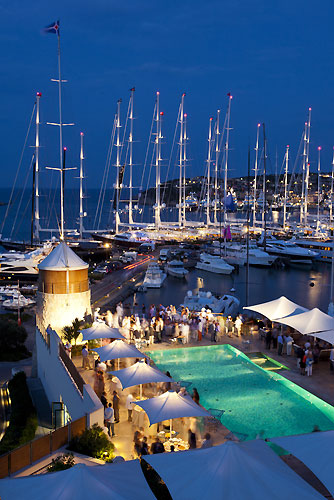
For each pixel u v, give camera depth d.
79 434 16.83
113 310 48.09
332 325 24.58
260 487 10.01
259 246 95.50
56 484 10.37
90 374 22.80
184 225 117.38
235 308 43.44
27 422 23.48
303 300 61.06
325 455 11.48
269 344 26.86
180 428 18.12
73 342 26.84
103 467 11.12
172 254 85.38
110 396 20.92
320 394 20.62
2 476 14.66
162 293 62.94
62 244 30.09
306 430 18.11
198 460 10.94
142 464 14.10
